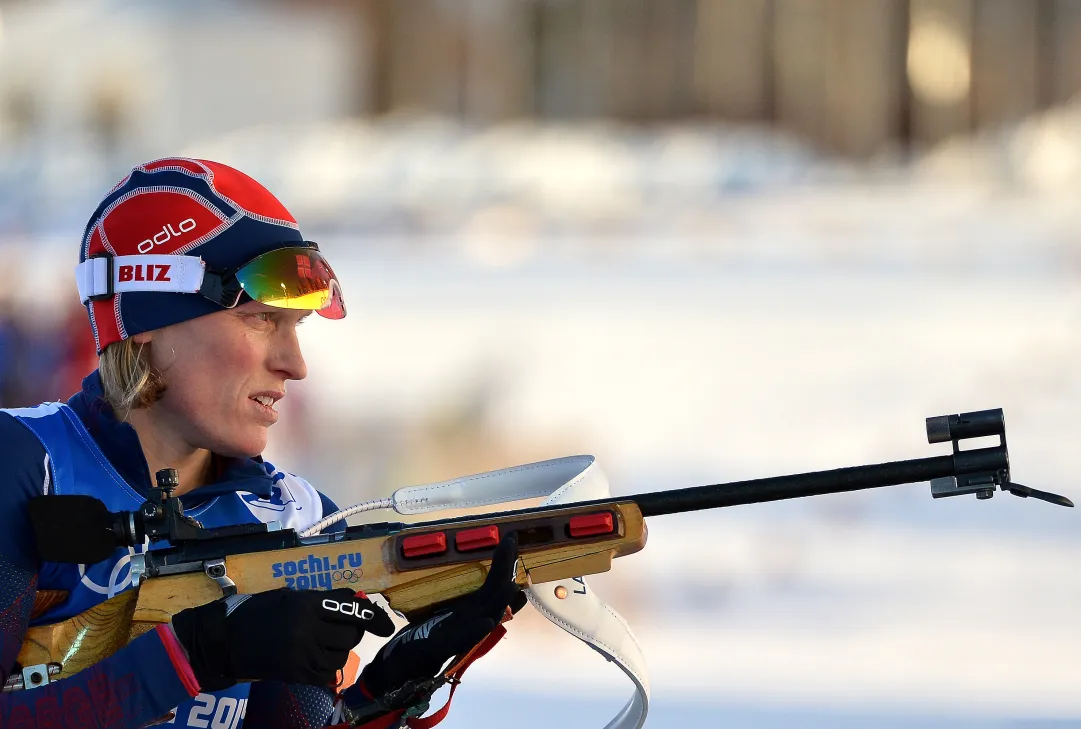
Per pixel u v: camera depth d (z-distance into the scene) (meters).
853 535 28.05
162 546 8.64
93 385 8.80
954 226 114.06
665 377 54.97
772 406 48.81
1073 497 31.50
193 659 7.57
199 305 8.62
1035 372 52.59
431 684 7.97
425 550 8.06
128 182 8.84
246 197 8.80
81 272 8.82
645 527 8.20
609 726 9.15
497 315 73.50
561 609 8.34
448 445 35.66
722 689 18.98
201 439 8.80
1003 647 20.83
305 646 7.48
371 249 108.69
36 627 8.14
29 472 8.29
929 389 51.19
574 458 8.84
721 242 110.31
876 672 19.42
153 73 132.38
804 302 77.19
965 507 30.05
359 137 145.50
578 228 118.81
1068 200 130.00
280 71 141.12
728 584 24.39
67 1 135.50
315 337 65.44
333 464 33.12
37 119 132.00
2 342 31.94
